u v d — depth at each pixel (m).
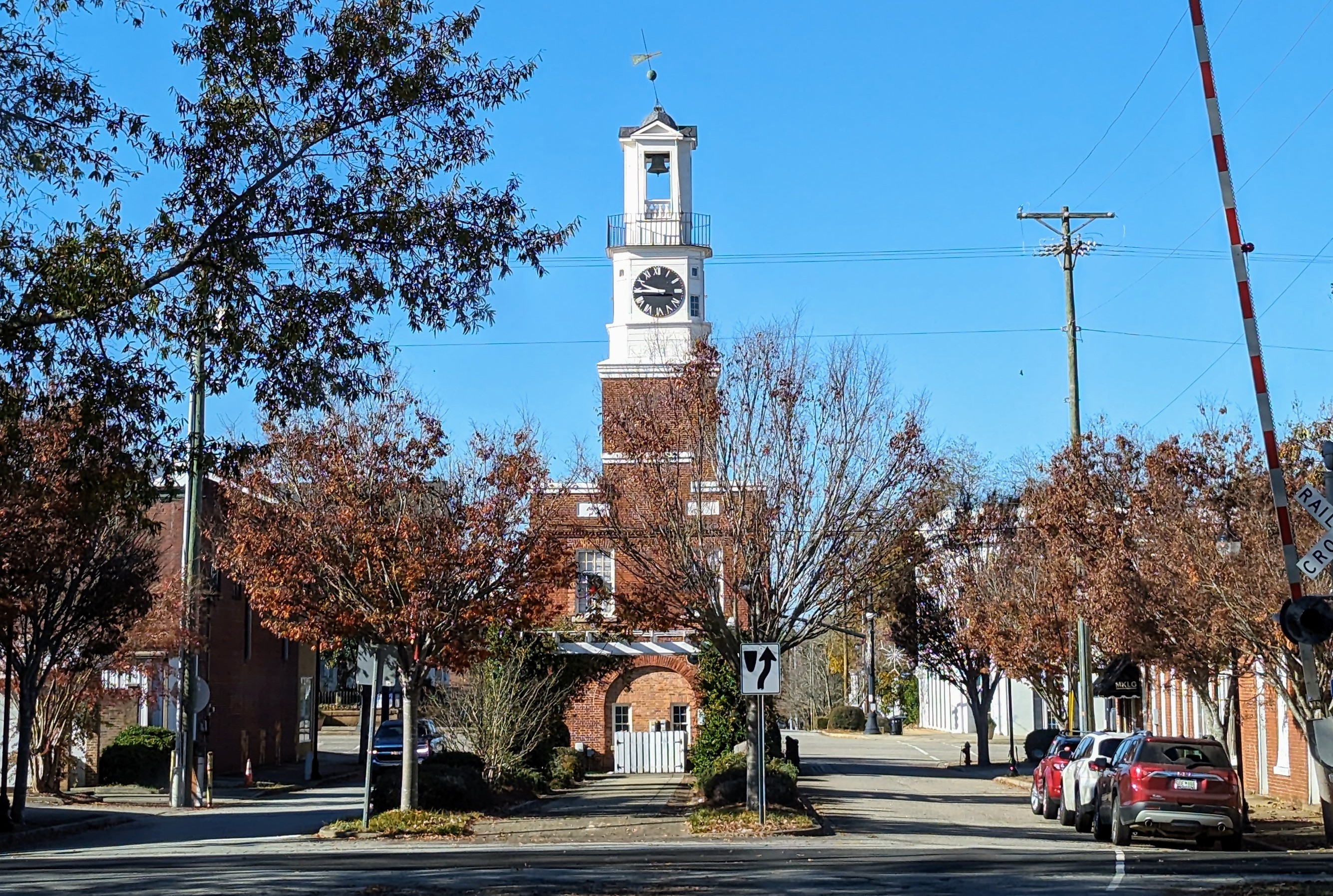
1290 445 25.14
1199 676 26.75
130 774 39.72
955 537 43.09
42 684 28.50
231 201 14.16
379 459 25.20
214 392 14.85
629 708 43.66
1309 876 16.59
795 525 25.58
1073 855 20.12
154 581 31.16
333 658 46.34
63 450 19.83
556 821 26.28
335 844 23.17
